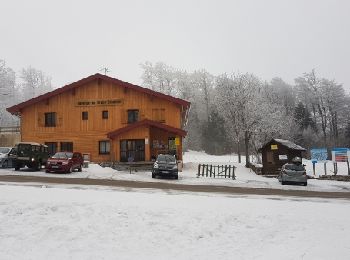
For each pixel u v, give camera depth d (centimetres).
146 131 3494
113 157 3544
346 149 3095
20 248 865
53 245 888
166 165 2664
